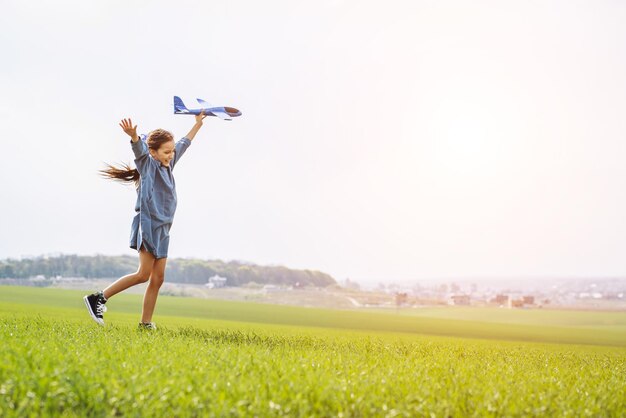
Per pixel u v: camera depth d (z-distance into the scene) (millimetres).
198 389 3533
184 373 3910
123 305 50719
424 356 6453
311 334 11102
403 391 3852
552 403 3908
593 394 4285
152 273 7504
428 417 3480
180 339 6070
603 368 6523
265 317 54531
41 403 3283
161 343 5516
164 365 4129
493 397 3770
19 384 3408
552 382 4719
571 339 39188
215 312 56656
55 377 3557
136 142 7184
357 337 10984
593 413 3799
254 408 3299
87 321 8750
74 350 4625
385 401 3596
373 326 50406
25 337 5355
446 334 42469
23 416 3125
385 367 4887
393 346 7633
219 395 3402
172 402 3330
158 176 7445
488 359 6625
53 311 14383
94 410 3287
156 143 7441
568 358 7730
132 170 7660
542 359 7121
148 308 7508
